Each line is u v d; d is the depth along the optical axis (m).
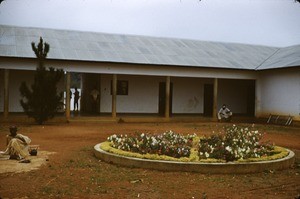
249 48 30.03
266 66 24.27
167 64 22.77
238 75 25.14
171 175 7.78
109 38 26.39
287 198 6.30
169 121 23.30
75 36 25.44
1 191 6.27
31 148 10.25
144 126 19.72
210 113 27.86
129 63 22.05
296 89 22.12
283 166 8.78
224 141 10.51
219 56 26.48
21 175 7.47
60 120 21.08
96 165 8.62
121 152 9.00
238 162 8.29
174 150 8.91
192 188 6.78
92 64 21.88
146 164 8.32
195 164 8.07
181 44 28.20
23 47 21.52
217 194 6.44
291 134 17.25
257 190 6.82
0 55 19.70
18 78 23.02
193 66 23.34
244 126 20.70
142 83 25.91
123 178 7.41
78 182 7.02
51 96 18.95
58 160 9.10
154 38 28.59
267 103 24.80
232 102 28.44
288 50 28.56
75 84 44.66
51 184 6.82
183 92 27.09
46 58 20.44
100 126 19.20
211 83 27.84
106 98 25.06
